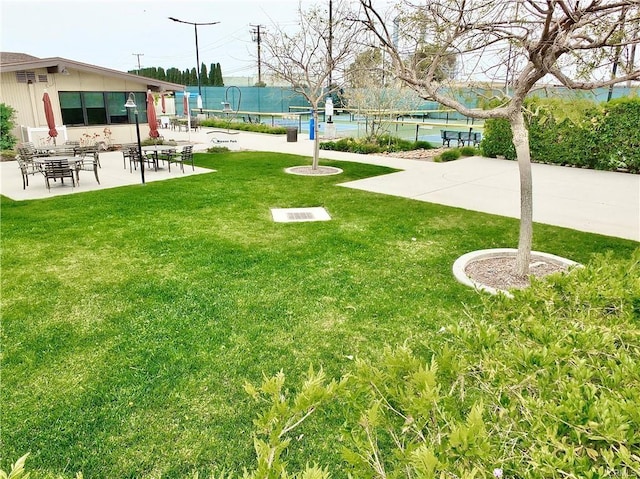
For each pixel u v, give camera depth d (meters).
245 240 5.96
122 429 2.61
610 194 8.69
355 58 9.59
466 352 1.79
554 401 1.36
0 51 20.64
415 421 1.40
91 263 5.14
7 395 2.90
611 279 2.12
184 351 3.39
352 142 15.77
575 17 3.33
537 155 12.34
